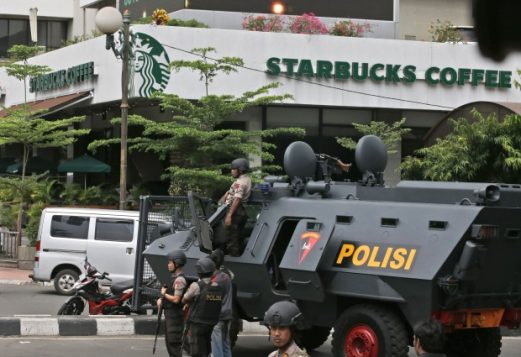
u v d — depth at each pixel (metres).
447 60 29.36
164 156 25.06
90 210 19.89
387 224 10.07
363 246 10.09
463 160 19.05
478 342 10.94
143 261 14.08
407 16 32.00
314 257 10.23
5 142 27.78
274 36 28.31
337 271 10.16
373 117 30.08
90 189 31.33
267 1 30.62
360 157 11.26
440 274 9.34
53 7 45.00
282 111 29.27
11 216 29.66
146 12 33.31
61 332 13.84
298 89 28.44
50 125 27.58
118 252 19.48
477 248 9.35
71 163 32.50
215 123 24.88
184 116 25.27
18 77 31.84
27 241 28.50
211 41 27.92
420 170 20.44
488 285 9.91
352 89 28.83
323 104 28.62
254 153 24.41
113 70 29.52
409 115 30.30
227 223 11.38
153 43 27.50
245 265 11.20
